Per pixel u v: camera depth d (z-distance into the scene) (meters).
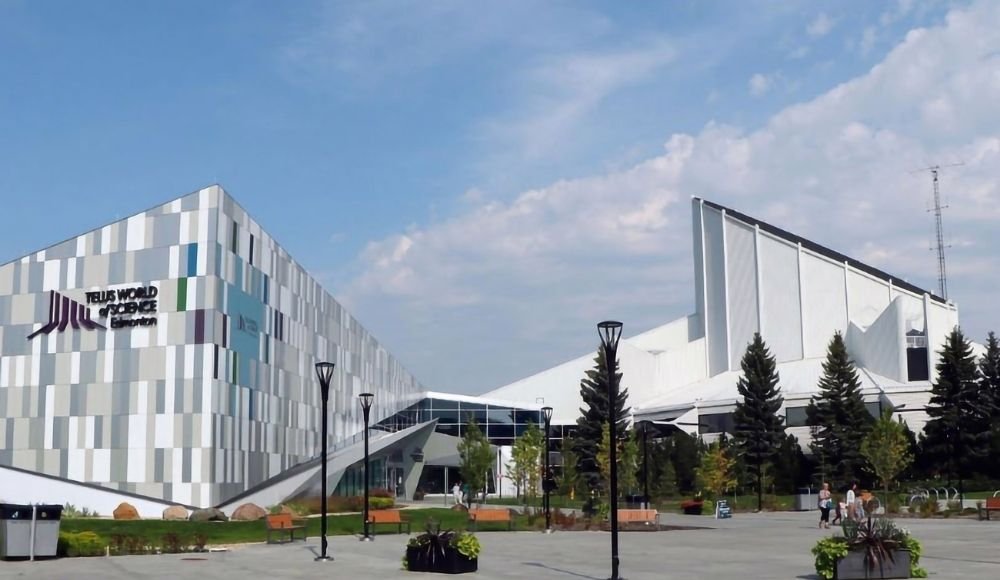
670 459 86.81
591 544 34.47
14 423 53.44
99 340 53.06
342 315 82.25
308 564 26.39
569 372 122.19
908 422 91.56
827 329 124.50
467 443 75.94
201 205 52.66
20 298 54.47
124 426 51.88
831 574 20.30
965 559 25.34
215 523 44.72
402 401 108.00
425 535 24.27
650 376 128.12
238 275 55.66
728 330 132.62
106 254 53.69
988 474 79.38
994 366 84.44
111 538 32.59
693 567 24.61
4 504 27.58
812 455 85.75
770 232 130.25
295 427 66.81
